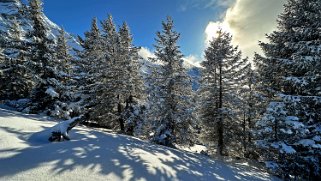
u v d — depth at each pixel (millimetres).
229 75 24406
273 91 18141
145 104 26406
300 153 15211
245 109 24562
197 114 22078
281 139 15312
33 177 6945
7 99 26938
